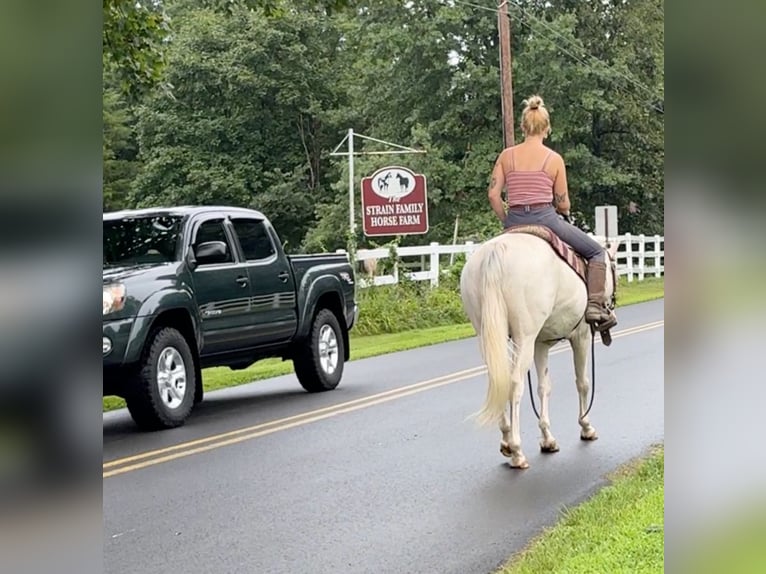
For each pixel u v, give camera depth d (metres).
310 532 5.66
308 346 11.11
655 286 29.64
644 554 4.50
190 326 9.28
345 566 5.01
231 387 12.39
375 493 6.49
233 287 9.83
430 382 11.62
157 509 6.26
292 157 40.12
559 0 39.28
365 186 23.03
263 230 10.66
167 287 8.91
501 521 5.72
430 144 36.97
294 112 40.16
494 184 7.39
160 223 9.64
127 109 40.16
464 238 33.69
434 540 5.40
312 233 37.34
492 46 38.28
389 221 22.95
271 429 8.89
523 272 6.81
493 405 6.70
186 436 8.68
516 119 37.28
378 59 39.06
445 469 7.11
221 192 38.75
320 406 10.14
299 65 39.41
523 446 7.85
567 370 12.14
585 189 37.97
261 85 38.72
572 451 7.54
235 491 6.67
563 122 36.59
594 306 7.30
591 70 36.34
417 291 21.19
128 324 8.42
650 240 32.62
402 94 38.81
